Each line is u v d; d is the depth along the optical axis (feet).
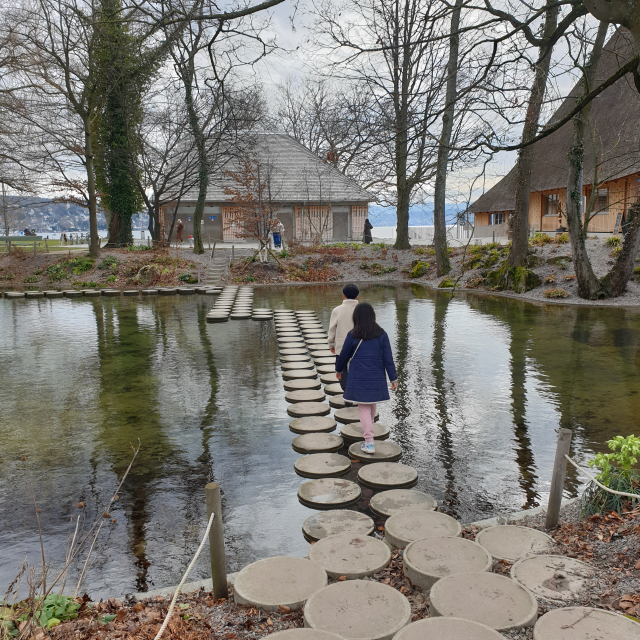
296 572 12.46
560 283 67.77
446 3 24.07
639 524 13.39
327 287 86.84
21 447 21.79
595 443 21.22
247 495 17.56
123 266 93.40
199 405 27.30
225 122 86.33
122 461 20.33
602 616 9.92
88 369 34.71
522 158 67.10
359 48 31.37
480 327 47.44
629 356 35.55
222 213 133.59
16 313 60.03
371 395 20.01
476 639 9.33
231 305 63.62
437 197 85.20
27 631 9.22
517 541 13.60
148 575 13.29
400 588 12.11
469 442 21.75
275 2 23.93
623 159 79.30
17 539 14.96
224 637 10.24
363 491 17.83
